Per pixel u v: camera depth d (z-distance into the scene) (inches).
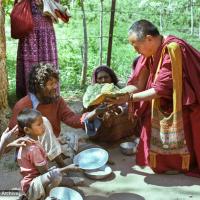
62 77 268.1
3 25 187.3
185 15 403.2
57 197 127.7
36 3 200.8
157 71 147.4
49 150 143.1
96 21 404.5
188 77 144.6
